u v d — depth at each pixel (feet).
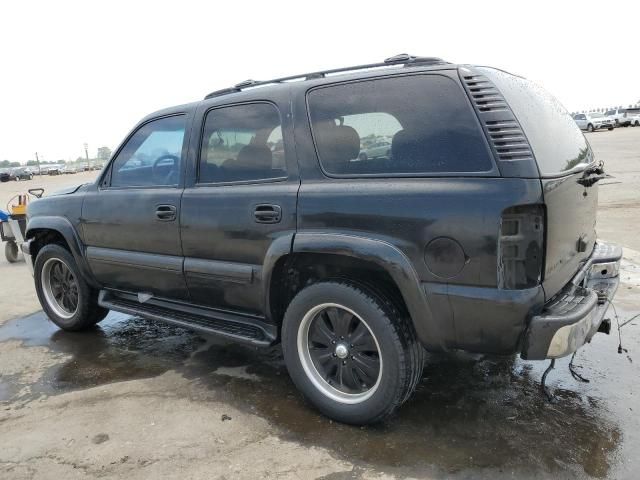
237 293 10.79
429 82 8.48
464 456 8.45
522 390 10.62
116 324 16.10
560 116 10.34
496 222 7.56
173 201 11.56
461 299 7.97
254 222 10.11
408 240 8.30
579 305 8.14
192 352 13.46
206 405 10.50
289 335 9.93
